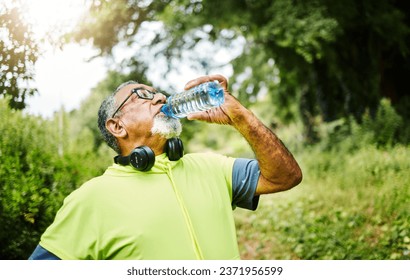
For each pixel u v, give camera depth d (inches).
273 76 542.3
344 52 413.1
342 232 225.6
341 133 419.8
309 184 324.5
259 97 589.9
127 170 78.2
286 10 336.2
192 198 78.5
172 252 73.7
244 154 581.6
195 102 79.0
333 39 335.6
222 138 970.7
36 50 127.7
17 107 131.1
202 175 82.7
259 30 368.2
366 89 424.2
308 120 502.3
